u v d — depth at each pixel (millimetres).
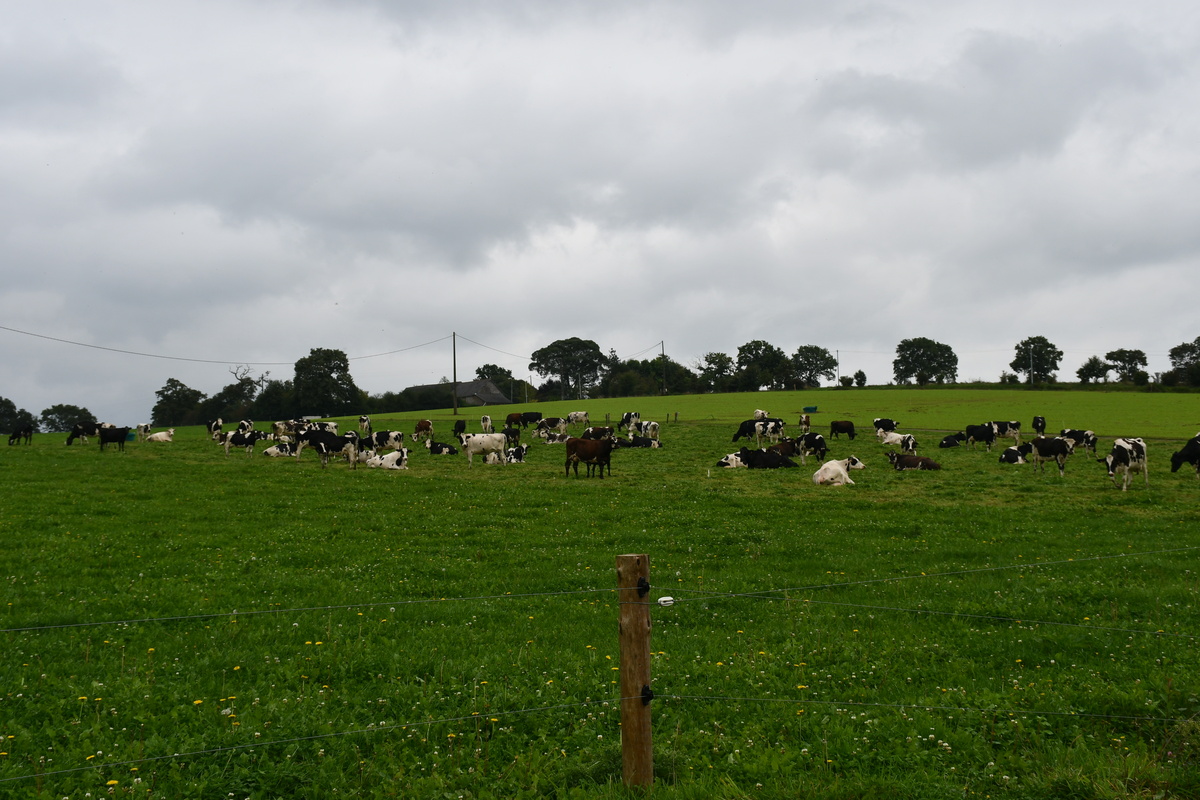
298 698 8914
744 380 168375
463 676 9875
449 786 7086
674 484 33062
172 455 45500
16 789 6727
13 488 28562
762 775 7207
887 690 9648
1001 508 26859
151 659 10414
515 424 66938
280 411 129125
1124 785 6762
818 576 16828
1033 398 96125
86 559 17328
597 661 10703
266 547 19203
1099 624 12648
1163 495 29641
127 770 7184
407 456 45219
